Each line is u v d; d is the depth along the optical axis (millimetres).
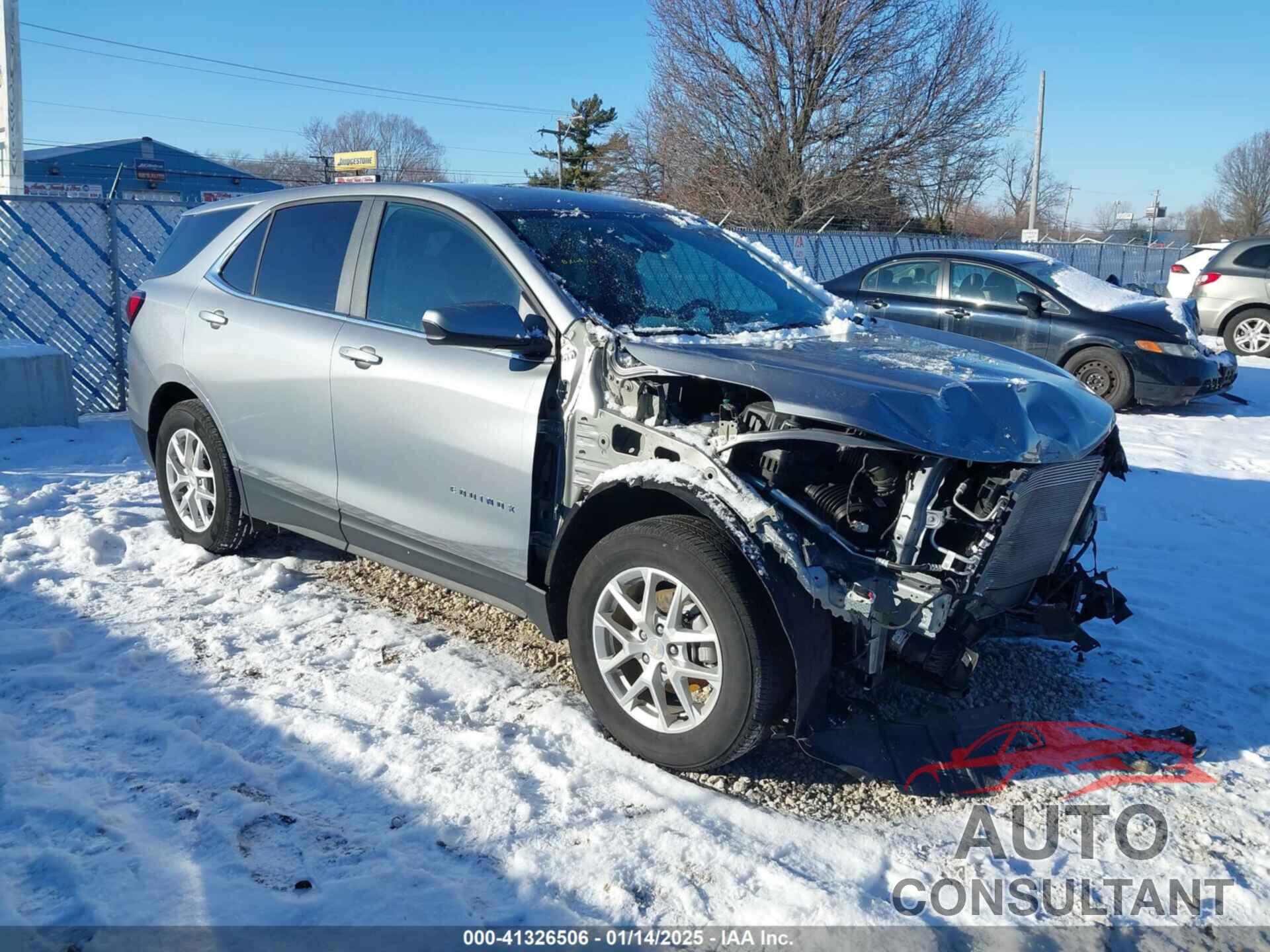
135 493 6238
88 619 4289
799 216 30516
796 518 3037
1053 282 10375
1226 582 5312
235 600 4555
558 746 3381
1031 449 3076
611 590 3316
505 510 3609
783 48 29047
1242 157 64375
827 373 3160
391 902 2588
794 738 3082
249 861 2723
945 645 3143
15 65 11961
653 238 4230
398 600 4625
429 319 3363
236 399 4617
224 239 4961
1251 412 10531
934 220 34406
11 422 7977
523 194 4195
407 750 3303
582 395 3434
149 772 3131
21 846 2719
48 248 8906
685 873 2775
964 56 29484
